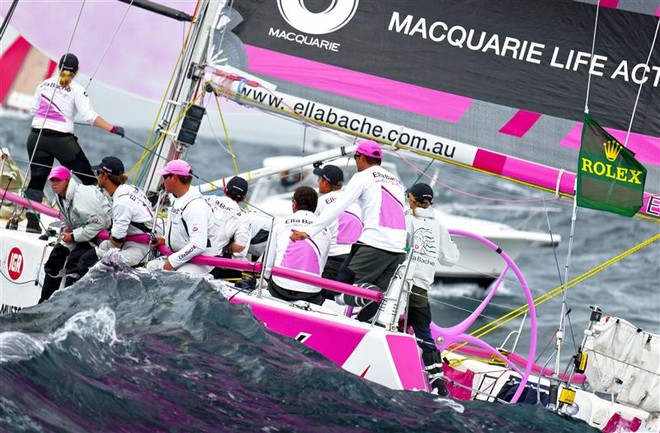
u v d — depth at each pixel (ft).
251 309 73.87
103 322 65.05
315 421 59.93
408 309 85.30
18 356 55.01
